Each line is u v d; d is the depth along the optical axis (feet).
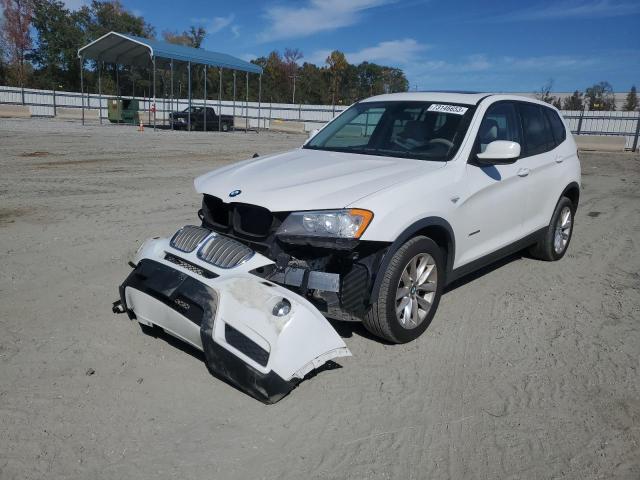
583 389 12.25
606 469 9.67
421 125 16.38
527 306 17.01
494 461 9.74
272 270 12.23
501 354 13.75
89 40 180.14
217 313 10.94
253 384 10.52
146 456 9.36
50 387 11.18
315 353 10.86
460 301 17.17
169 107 128.98
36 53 178.70
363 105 18.56
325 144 17.47
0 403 10.56
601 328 15.58
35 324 13.91
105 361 12.29
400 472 9.35
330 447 9.87
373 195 12.42
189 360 12.51
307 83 207.51
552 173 19.65
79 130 79.66
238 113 137.69
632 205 35.40
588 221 30.25
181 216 26.50
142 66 108.68
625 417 11.25
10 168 39.22
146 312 12.32
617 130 91.86
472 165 15.39
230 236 13.23
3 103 118.83
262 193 12.69
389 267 12.71
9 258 18.69
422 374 12.55
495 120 17.07
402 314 13.51
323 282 11.71
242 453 9.57
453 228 14.44
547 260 21.74
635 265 21.94
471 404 11.47
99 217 25.35
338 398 11.41
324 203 12.16
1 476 8.67
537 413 11.25
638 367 13.35
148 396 11.07
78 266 18.30
